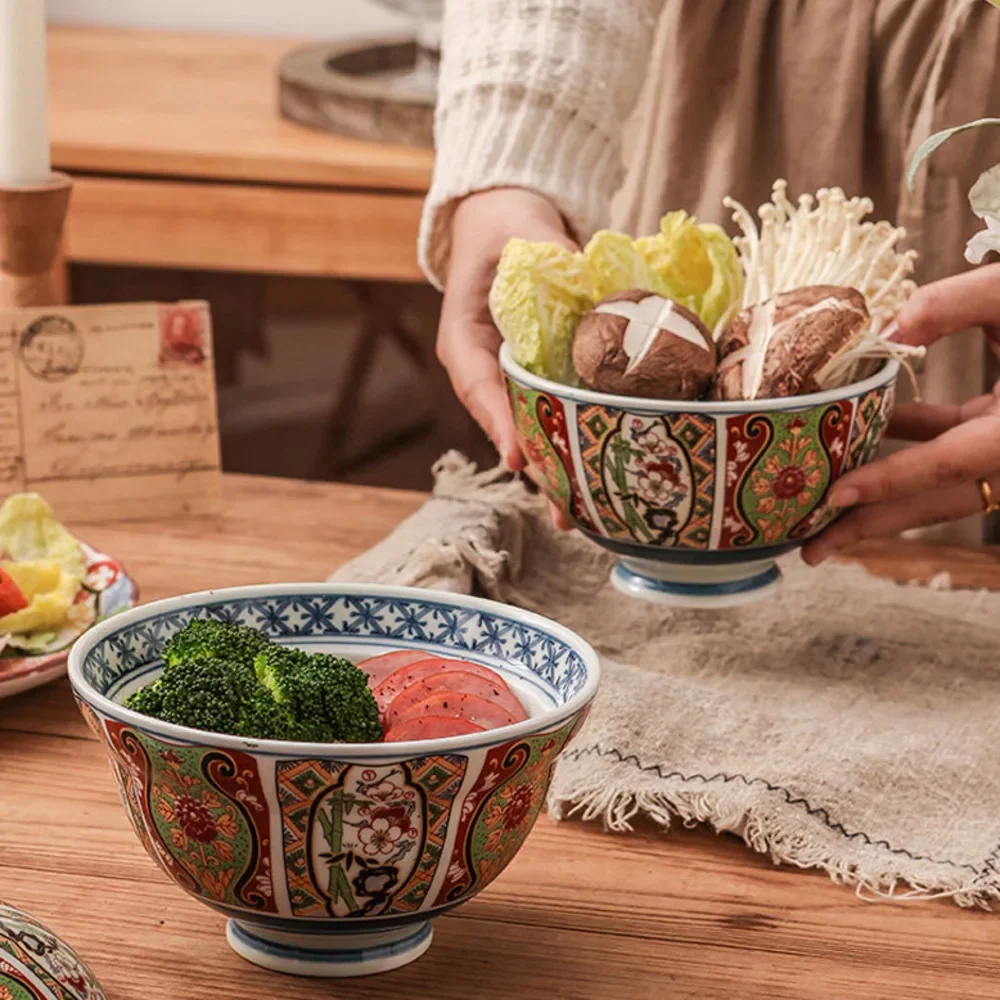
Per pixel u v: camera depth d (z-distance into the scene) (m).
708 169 1.34
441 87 1.25
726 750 0.83
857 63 1.28
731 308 0.97
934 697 0.92
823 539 0.98
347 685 0.65
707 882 0.76
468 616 0.74
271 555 1.15
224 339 2.74
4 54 1.13
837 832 0.78
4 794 0.81
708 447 0.87
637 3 1.25
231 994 0.65
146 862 0.75
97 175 2.15
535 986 0.67
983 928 0.73
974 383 1.30
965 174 1.26
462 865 0.62
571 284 0.93
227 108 2.39
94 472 1.19
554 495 0.95
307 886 0.61
